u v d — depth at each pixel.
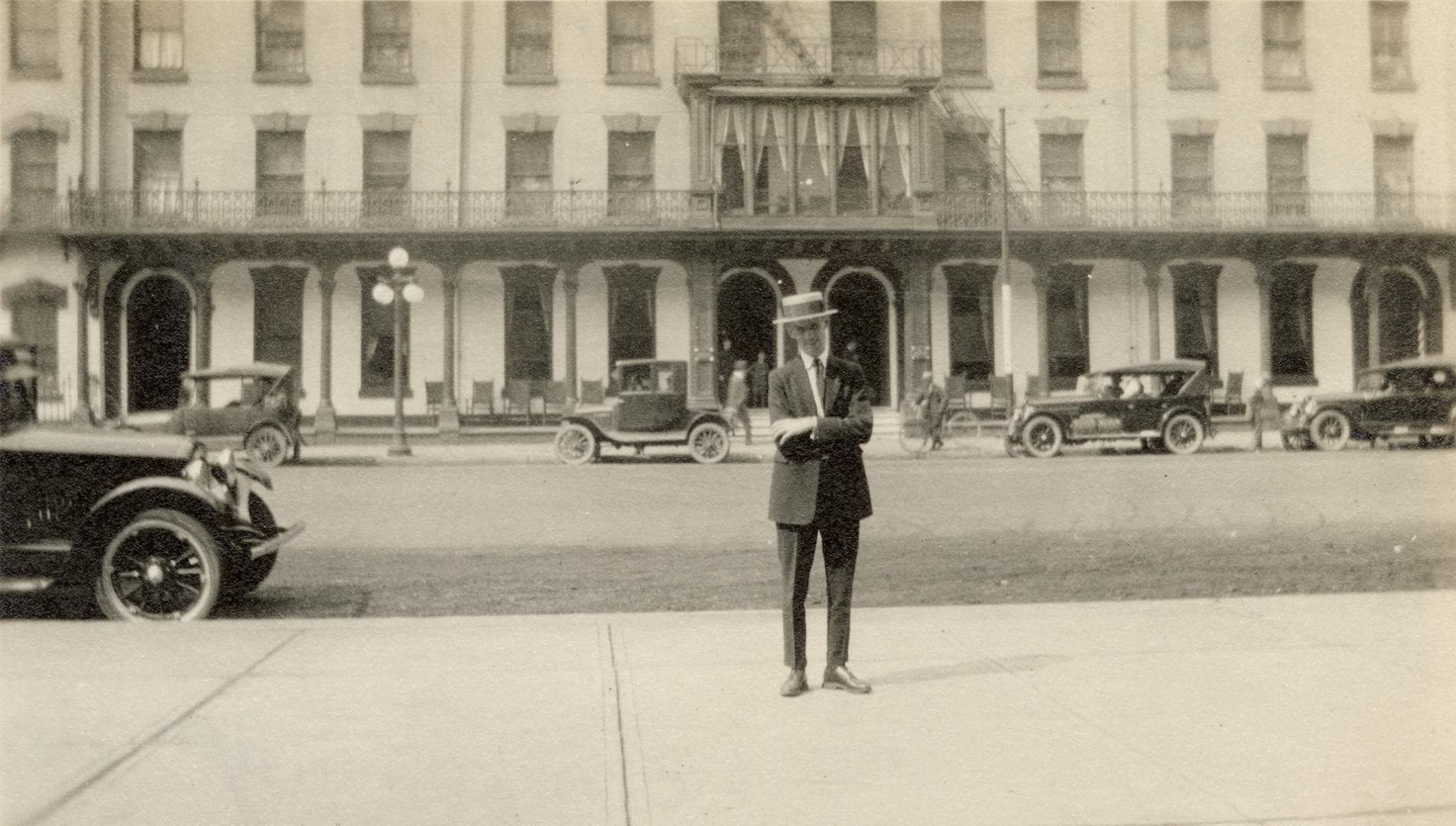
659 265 27.42
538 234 26.48
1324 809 3.89
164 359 26.42
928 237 26.97
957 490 15.65
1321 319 28.44
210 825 3.77
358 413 26.89
